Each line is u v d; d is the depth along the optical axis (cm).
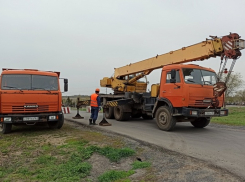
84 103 1392
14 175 461
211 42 866
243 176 411
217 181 387
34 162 536
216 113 860
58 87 920
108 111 1451
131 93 1241
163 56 1105
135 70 1324
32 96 848
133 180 414
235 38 809
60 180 428
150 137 780
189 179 399
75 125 1102
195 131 924
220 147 637
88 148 611
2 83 840
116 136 777
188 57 964
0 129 995
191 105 843
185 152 582
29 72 888
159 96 966
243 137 792
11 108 826
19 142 727
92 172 473
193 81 873
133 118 1478
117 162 524
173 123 898
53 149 638
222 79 988
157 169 458
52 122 1003
